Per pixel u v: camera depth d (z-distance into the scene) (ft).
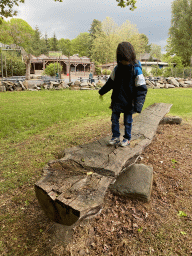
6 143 19.90
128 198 10.37
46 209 8.21
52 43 251.19
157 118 19.86
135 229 8.75
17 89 58.75
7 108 34.06
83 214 6.77
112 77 10.13
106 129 22.39
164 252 7.69
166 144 16.65
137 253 7.75
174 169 12.95
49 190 7.79
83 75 173.47
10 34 71.26
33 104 38.14
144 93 9.46
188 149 15.72
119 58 9.22
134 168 11.41
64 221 7.57
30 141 20.10
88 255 7.88
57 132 22.47
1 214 10.37
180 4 147.33
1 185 12.79
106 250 8.00
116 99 10.19
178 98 46.83
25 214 10.32
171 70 113.91
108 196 10.59
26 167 14.92
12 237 8.98
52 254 8.09
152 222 9.03
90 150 11.13
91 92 58.39
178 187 11.28
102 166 9.34
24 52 82.69
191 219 9.07
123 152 10.79
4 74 103.91
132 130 15.57
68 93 55.01
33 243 8.64
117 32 199.21
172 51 159.33
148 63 171.32
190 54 148.87
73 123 25.89
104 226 9.01
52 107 35.14
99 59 203.72
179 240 8.10
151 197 10.55
